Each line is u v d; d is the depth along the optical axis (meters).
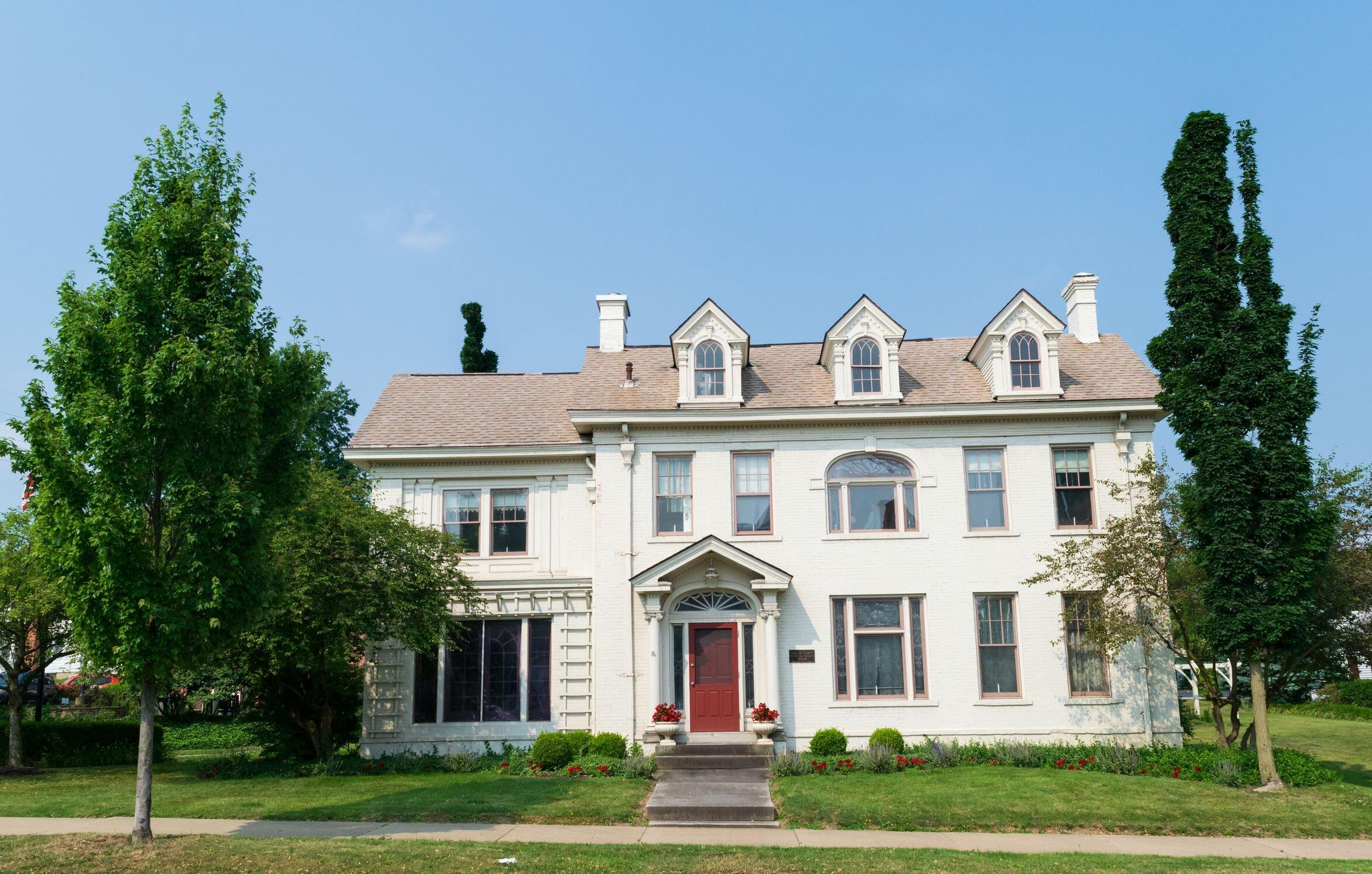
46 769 23.36
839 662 22.44
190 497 13.28
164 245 13.92
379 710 22.92
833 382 24.34
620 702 22.19
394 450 24.03
